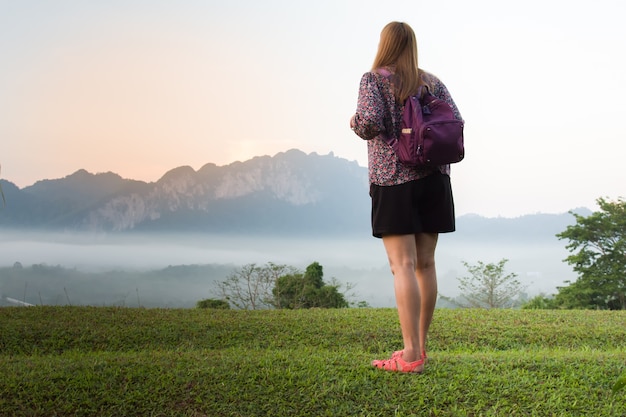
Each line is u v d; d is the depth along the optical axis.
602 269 25.33
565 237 26.02
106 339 6.26
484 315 7.69
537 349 6.02
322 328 6.71
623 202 25.09
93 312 7.77
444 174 3.84
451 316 7.57
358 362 4.41
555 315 7.80
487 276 17.25
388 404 3.63
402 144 3.69
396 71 3.83
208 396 3.75
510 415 3.55
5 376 4.07
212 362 4.46
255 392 3.80
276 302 19.41
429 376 4.01
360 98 3.80
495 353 5.27
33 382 3.92
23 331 6.44
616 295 25.80
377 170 3.82
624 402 3.75
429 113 3.74
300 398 3.74
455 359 4.59
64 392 3.79
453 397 3.73
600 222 25.02
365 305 20.62
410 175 3.75
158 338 6.36
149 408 3.62
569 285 26.23
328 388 3.83
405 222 3.78
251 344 6.10
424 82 3.89
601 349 6.09
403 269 3.88
